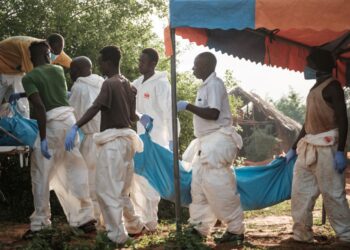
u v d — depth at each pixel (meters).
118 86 6.85
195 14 6.42
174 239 6.87
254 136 30.09
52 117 7.28
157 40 14.03
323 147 6.89
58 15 12.37
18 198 11.22
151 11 13.48
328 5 5.91
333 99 6.83
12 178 11.70
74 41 12.81
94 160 7.90
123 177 6.82
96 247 6.43
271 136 30.25
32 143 7.46
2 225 9.66
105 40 12.97
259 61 8.65
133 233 7.39
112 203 6.66
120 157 6.73
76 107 8.08
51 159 7.32
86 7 13.07
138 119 7.70
